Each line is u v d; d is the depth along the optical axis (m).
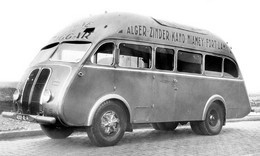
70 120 6.70
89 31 7.63
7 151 6.81
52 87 6.82
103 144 7.20
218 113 9.64
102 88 7.16
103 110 7.15
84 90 6.89
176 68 8.59
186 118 8.78
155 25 8.28
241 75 10.35
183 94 8.70
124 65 7.59
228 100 9.86
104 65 7.23
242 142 8.16
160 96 8.19
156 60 8.17
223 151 6.90
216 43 9.70
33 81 7.25
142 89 7.83
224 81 9.77
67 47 7.47
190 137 9.04
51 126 8.10
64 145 7.50
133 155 6.45
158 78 8.16
